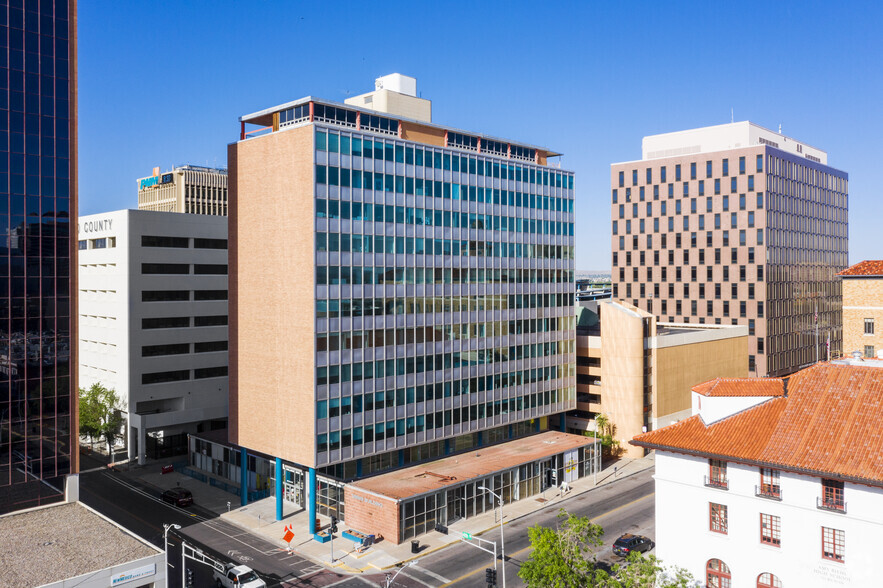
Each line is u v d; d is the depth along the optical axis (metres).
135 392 92.06
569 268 95.25
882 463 37.25
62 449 62.78
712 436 43.66
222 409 100.12
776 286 133.25
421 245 75.31
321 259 65.69
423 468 74.06
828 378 44.62
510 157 90.06
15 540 52.44
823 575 38.59
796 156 141.25
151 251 93.94
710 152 136.00
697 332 107.25
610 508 71.94
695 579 43.38
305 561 58.47
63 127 64.06
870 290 67.62
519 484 75.75
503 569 50.84
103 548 50.59
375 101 82.00
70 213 64.19
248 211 72.69
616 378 96.62
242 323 73.75
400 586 53.22
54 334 62.69
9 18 61.16
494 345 83.81
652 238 143.62
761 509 40.81
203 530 66.44
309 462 65.69
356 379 68.75
